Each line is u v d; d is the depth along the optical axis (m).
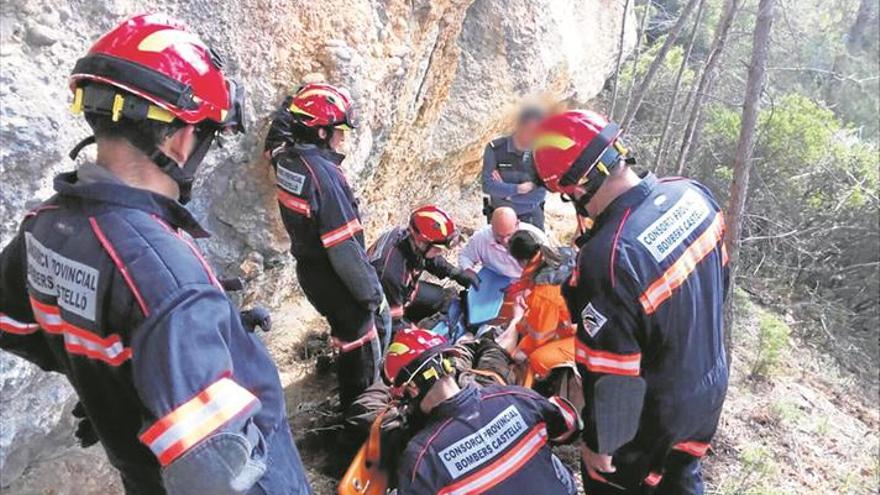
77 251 1.24
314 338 4.39
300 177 3.07
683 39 11.20
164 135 1.28
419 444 2.46
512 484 2.44
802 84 12.11
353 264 3.17
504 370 3.52
